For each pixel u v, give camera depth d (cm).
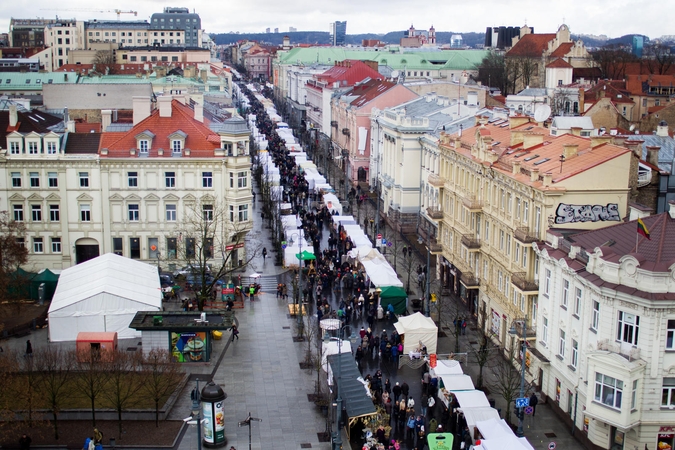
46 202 9800
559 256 6319
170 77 18788
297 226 11562
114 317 7769
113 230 9938
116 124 11231
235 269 9231
